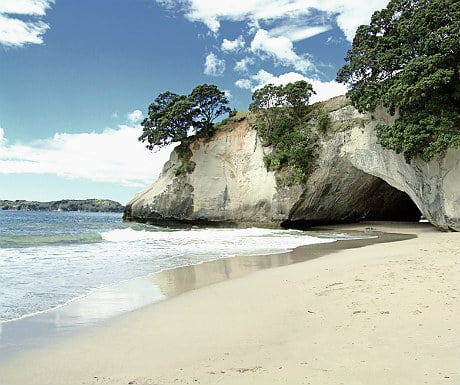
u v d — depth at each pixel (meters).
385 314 6.38
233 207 34.28
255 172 34.03
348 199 32.44
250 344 5.58
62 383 4.50
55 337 6.11
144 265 13.00
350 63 24.55
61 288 9.53
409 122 20.23
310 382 4.17
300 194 30.84
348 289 8.34
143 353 5.40
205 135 37.06
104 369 4.88
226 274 11.36
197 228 34.50
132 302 8.26
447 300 6.82
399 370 4.32
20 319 7.06
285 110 33.09
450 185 20.16
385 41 22.83
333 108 30.34
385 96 21.62
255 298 8.35
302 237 23.09
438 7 19.44
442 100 19.38
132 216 40.19
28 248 16.64
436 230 24.14
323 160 29.86
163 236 23.64
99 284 10.04
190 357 5.19
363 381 4.11
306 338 5.64
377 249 15.46
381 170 26.00
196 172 36.41
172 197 36.56
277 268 12.09
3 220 46.69
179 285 9.92
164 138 36.09
